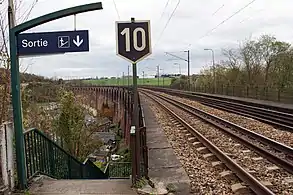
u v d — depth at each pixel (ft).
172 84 337.31
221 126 55.88
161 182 25.41
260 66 160.04
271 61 155.74
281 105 93.81
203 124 63.87
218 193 23.25
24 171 21.43
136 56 21.81
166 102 138.31
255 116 76.48
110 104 223.51
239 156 35.12
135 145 22.08
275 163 31.50
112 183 22.97
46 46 20.99
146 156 24.36
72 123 95.30
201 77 242.78
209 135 50.19
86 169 50.11
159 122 69.77
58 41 21.02
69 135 94.58
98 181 23.67
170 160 34.27
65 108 95.91
